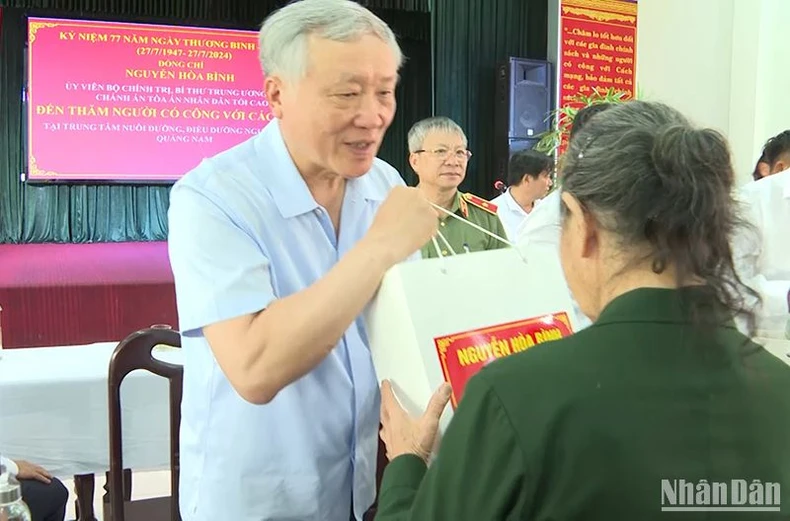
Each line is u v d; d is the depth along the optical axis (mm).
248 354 784
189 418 974
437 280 820
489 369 603
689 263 582
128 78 5449
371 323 879
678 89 5547
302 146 875
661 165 581
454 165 2436
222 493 932
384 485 726
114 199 5652
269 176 924
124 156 5492
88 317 4219
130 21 5410
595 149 617
